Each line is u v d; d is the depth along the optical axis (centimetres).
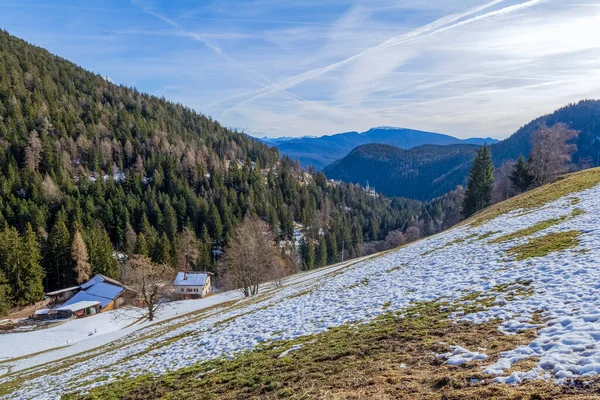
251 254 4703
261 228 6500
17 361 3256
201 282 7269
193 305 5797
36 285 6781
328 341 1134
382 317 1252
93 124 15762
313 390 774
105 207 10350
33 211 9100
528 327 824
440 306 1189
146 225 9969
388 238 11700
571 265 1213
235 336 1600
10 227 8581
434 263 1992
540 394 529
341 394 710
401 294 1516
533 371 599
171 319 3647
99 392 1269
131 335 3059
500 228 2338
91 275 7888
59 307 6297
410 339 948
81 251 7706
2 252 6506
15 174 10688
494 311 995
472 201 6750
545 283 1113
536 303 965
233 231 10019
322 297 2022
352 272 2752
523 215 2527
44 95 16188
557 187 3150
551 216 2178
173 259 8688
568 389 525
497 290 1191
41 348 4425
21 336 4969
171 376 1235
